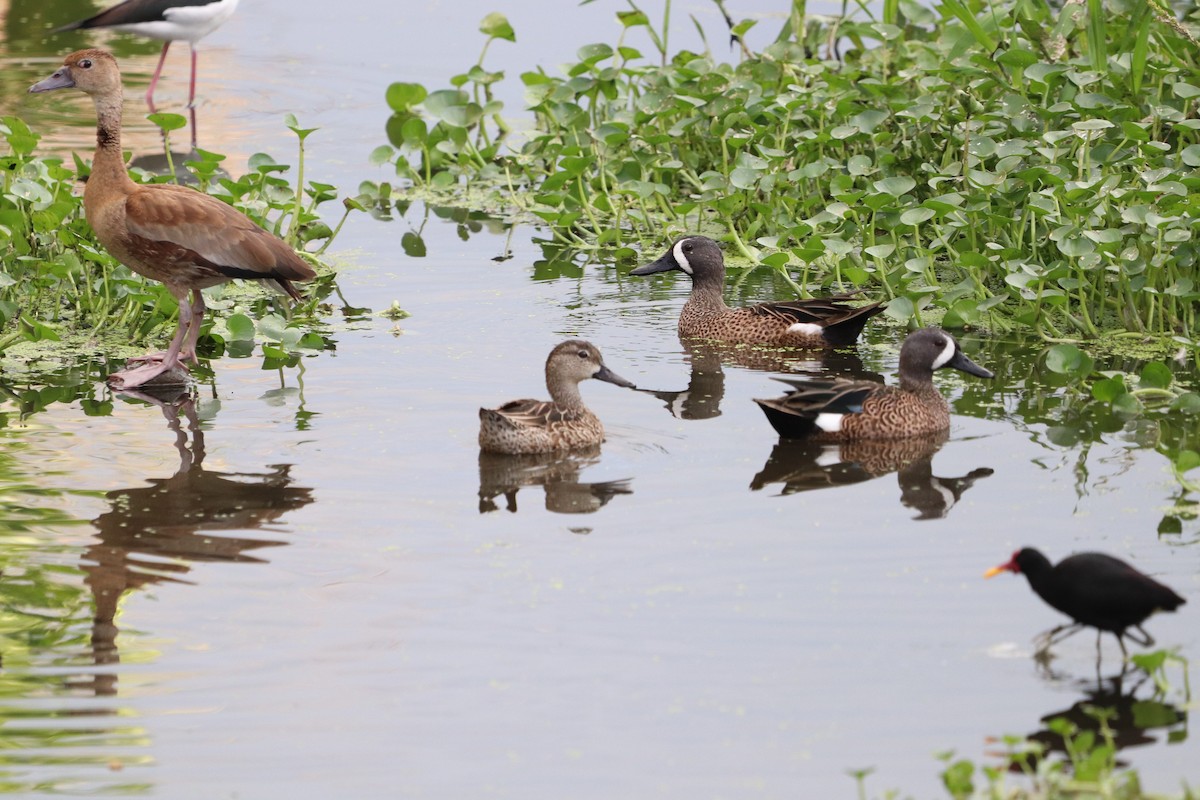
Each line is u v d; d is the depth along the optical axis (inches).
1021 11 856.3
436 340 681.0
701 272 705.0
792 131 848.3
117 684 388.5
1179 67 800.3
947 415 576.7
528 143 978.1
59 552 461.4
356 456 541.6
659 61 1095.0
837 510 494.3
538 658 400.2
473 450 548.4
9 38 1187.9
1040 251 733.3
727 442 560.7
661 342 690.2
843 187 753.6
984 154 748.0
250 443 554.6
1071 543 465.1
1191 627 413.4
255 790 343.6
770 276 793.6
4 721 370.3
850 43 1147.3
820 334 679.1
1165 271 693.3
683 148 912.9
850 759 354.3
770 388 625.9
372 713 375.2
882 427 557.3
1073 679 388.2
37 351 665.0
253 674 393.7
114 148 628.7
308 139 999.0
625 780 346.6
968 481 518.9
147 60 1149.1
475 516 489.4
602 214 898.1
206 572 450.0
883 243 772.6
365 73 1126.4
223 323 693.9
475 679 390.6
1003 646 405.4
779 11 1194.0
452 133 959.0
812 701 378.9
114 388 619.2
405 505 498.0
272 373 637.9
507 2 1290.6
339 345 673.0
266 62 1154.0
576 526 481.1
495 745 361.1
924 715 372.2
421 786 344.8
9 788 343.6
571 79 959.0
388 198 926.4
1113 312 712.4
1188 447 547.8
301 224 792.3
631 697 381.4
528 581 442.9
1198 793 333.4
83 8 1283.2
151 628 417.4
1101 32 799.7
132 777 348.5
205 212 627.8
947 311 673.0
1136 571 390.9
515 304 738.2
